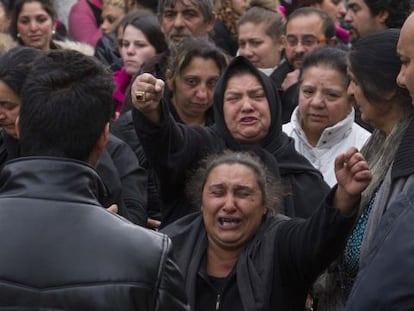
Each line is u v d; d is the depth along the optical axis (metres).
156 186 9.16
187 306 5.01
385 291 5.05
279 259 6.59
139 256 4.91
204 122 9.12
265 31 11.24
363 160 6.25
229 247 6.80
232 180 6.82
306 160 8.01
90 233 4.93
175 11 11.35
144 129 7.26
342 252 6.51
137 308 4.85
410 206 5.21
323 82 8.89
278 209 7.14
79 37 14.53
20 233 4.91
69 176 5.04
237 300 6.65
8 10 11.73
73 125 5.06
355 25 10.38
